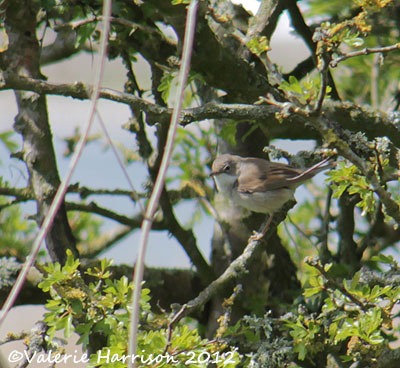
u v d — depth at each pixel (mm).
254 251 8992
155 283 10758
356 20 7121
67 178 5328
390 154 8594
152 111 8398
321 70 6676
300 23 10914
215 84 9219
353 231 11148
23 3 9422
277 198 10578
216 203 11648
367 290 7707
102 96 8523
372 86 11969
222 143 11867
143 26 9336
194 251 10922
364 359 7773
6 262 10383
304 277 11695
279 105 6902
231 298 8305
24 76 8680
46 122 10094
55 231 9766
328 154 7199
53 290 7949
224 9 10773
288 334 9320
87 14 10148
